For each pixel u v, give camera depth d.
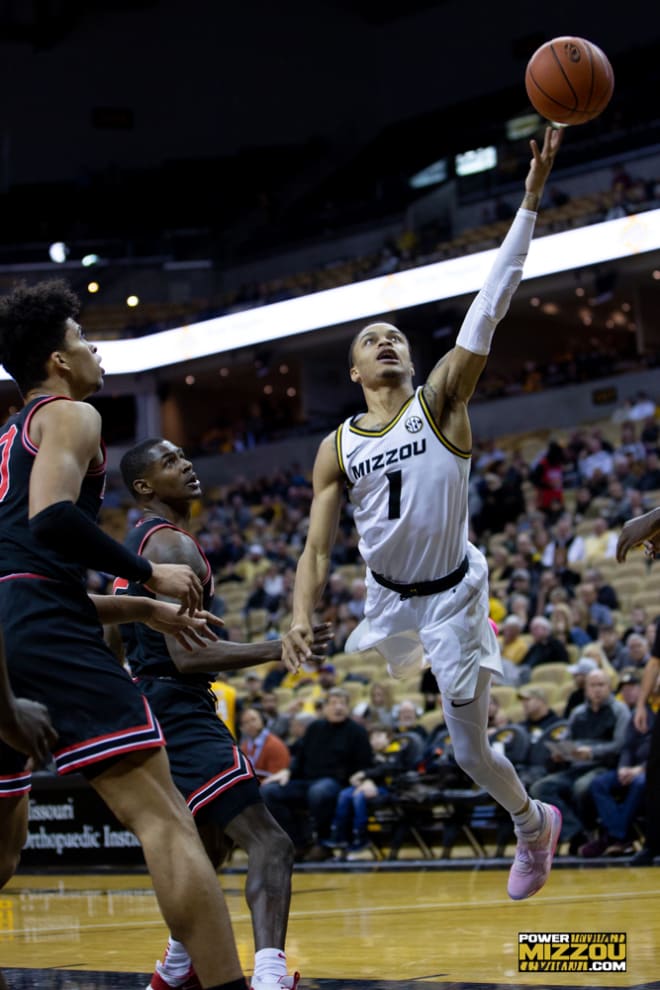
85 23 28.61
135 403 25.83
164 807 2.59
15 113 28.39
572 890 6.07
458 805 9.01
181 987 3.24
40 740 2.45
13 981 3.67
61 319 2.94
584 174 21.94
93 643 2.68
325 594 15.86
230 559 18.98
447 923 4.88
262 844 3.21
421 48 27.64
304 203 27.81
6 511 2.75
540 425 20.88
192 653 3.34
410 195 24.70
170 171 28.23
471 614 3.62
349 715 9.58
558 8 25.75
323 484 3.65
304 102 28.56
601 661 10.23
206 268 26.12
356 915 5.42
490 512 16.72
